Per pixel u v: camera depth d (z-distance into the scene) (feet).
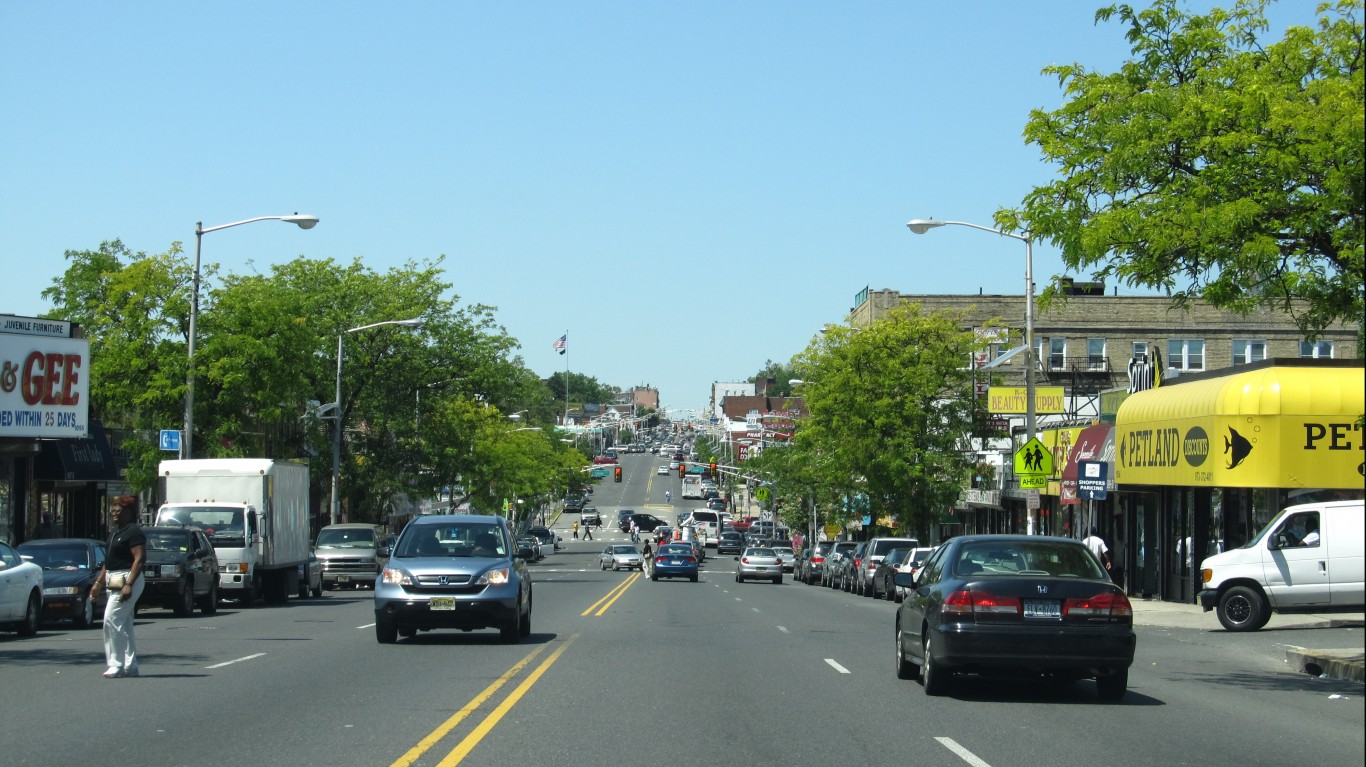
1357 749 36.29
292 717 40.57
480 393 191.62
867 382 171.12
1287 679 55.93
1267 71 51.98
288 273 186.39
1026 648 44.37
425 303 184.55
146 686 48.65
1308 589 80.84
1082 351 242.99
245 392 132.36
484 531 70.69
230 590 107.24
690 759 33.65
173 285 132.46
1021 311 248.32
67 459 134.10
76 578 80.48
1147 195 52.95
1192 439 100.07
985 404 172.76
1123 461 116.78
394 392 186.29
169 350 130.21
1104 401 143.95
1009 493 168.45
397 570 66.69
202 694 46.26
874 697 46.93
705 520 376.68
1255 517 102.99
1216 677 56.39
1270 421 93.09
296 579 119.03
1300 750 36.11
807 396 179.32
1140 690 50.67
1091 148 53.78
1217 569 82.17
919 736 37.93
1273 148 49.03
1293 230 50.16
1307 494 97.76
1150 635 79.56
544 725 39.24
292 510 117.39
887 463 168.35
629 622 88.43
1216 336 240.73
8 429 115.75
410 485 188.75
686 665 57.82
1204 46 53.93
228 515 105.81
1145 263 51.60
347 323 181.68
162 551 91.50
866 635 78.18
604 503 528.22
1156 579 121.29
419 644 67.62
